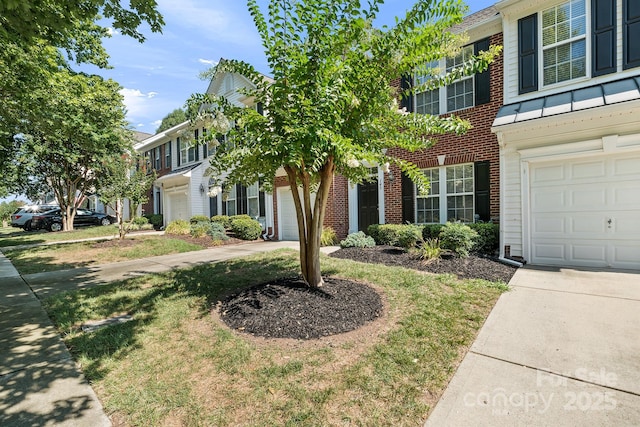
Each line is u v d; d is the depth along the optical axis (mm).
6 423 2176
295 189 4488
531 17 6812
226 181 4742
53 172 15133
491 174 7492
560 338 3076
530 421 2041
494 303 4047
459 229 6633
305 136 3273
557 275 5355
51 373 2816
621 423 1987
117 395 2480
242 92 4191
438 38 3531
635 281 4844
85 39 9922
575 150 5980
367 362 2740
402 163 4168
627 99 5141
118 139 11711
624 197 5691
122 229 11359
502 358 2775
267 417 2158
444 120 3775
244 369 2732
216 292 4930
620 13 5898
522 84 6934
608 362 2645
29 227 19328
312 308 3760
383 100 3781
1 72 5734
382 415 2133
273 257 7527
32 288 5809
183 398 2404
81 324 3941
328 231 9727
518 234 6668
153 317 4031
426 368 2643
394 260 6664
